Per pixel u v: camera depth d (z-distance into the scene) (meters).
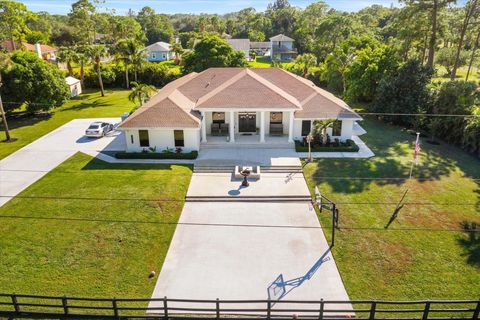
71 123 42.50
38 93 42.84
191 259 18.62
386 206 23.45
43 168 29.28
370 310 14.28
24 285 16.67
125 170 28.58
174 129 30.88
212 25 140.88
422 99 39.50
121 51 61.34
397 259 18.45
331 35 88.62
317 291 16.42
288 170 28.77
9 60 40.06
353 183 26.55
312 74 61.41
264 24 148.75
